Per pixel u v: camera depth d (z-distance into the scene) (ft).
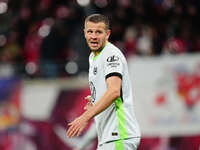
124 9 131.34
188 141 111.65
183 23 129.39
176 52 121.60
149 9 132.57
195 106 111.75
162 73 112.37
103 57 58.65
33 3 139.33
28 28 135.44
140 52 121.90
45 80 114.52
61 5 136.77
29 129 113.39
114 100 55.21
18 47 132.36
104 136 58.70
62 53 125.29
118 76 56.39
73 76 114.42
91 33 58.08
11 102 114.73
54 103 113.39
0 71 116.57
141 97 112.16
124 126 57.93
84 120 54.08
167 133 111.86
